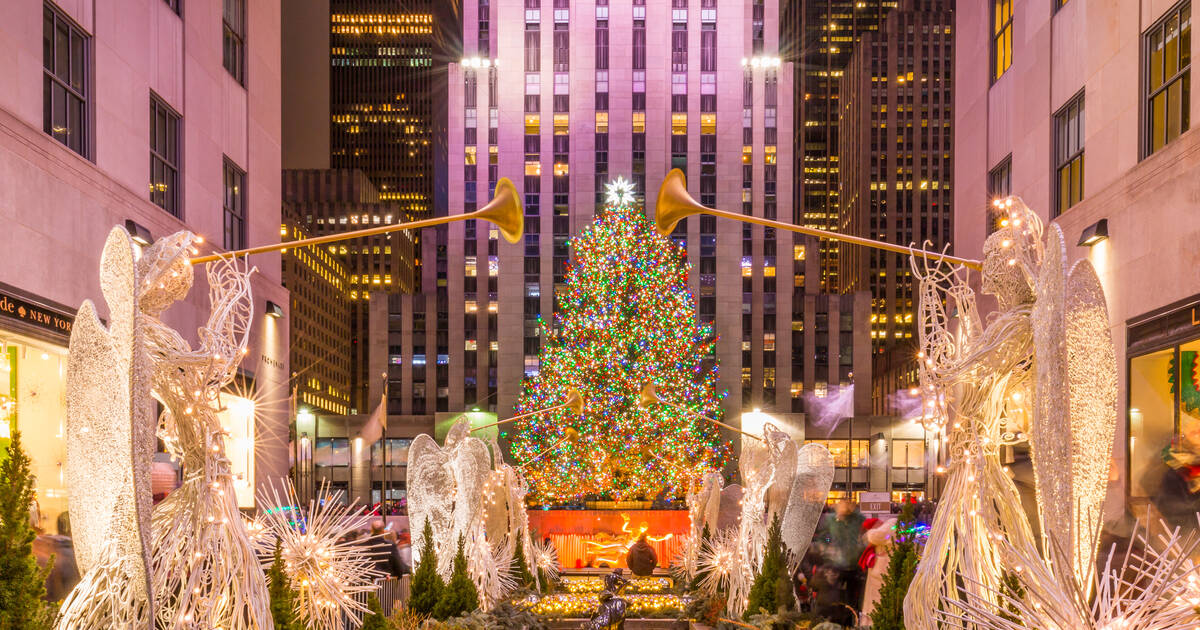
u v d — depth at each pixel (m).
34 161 13.97
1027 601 5.21
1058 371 4.64
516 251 66.38
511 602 16.19
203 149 21.56
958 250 26.66
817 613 11.26
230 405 19.28
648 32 68.12
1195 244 14.07
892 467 66.12
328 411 127.88
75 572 12.64
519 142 67.50
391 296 74.50
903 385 115.94
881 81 125.25
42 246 14.11
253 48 25.19
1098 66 17.91
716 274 65.75
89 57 16.36
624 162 66.94
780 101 69.12
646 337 42.41
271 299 25.84
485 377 68.06
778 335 67.31
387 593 12.48
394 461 69.69
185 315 19.48
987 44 24.47
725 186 66.75
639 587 20.86
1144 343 15.70
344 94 187.25
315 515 8.57
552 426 41.81
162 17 19.45
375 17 188.38
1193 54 14.34
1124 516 15.09
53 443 14.35
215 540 6.21
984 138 24.59
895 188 123.88
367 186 141.62
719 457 46.31
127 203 17.23
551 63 68.06
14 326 13.14
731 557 14.14
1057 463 4.68
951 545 5.95
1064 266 4.63
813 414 68.25
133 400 4.88
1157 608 4.16
